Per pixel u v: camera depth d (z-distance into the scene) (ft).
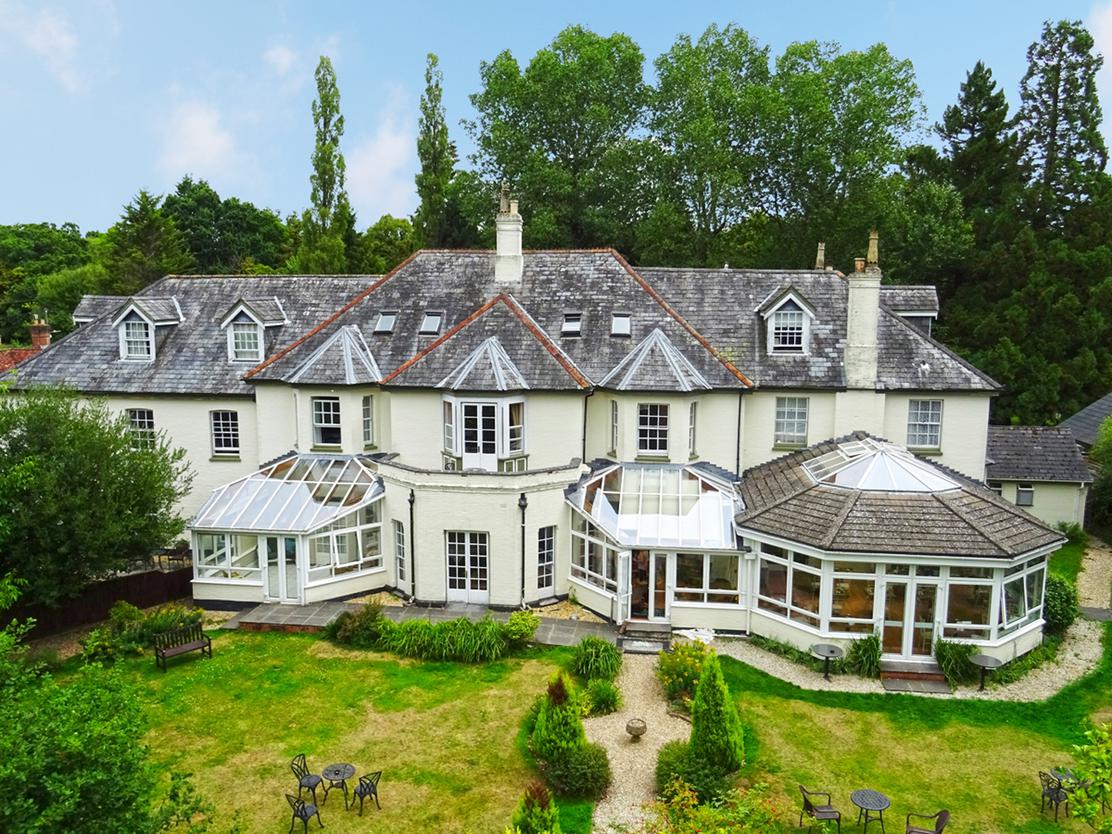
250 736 63.21
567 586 91.35
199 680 72.18
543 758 56.95
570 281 106.83
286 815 53.57
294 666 75.20
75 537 76.54
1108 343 165.48
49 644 81.20
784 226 189.57
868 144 174.50
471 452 92.63
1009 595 75.10
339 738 62.90
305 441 99.86
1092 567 108.17
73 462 77.87
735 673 74.28
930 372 98.89
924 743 62.69
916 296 112.68
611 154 183.52
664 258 179.22
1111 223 167.94
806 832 51.78
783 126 172.96
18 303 277.85
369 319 106.52
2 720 34.45
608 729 64.34
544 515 88.53
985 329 168.35
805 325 101.04
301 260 201.77
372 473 95.66
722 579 84.43
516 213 106.93
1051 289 163.63
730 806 51.19
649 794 55.62
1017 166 186.29
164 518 85.46
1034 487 121.29
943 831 52.24
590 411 97.55
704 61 183.62
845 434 98.94
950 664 72.43
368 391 100.22
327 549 91.35
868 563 74.23
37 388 85.20
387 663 75.87
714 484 90.63
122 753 35.94
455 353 96.22
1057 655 79.25
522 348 95.76
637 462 94.79
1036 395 161.79
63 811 32.04
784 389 98.94
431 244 221.05
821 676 73.72
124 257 239.09
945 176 193.57
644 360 94.84
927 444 100.17
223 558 91.81
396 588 94.07
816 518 77.71
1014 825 53.01
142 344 111.14
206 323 114.11
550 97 188.03
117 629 80.79
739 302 107.65
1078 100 186.50
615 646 77.25
